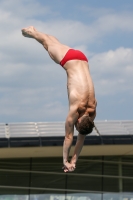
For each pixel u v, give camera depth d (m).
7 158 49.53
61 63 21.70
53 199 49.44
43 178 49.69
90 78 21.12
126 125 48.59
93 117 20.97
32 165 49.75
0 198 48.91
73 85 20.88
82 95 20.64
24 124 47.84
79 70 21.20
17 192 49.22
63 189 49.69
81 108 20.59
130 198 50.09
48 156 49.53
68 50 21.88
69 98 20.83
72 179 49.88
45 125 47.97
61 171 49.84
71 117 20.67
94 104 20.86
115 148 47.16
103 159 50.38
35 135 45.22
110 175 50.19
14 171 49.44
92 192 49.81
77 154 21.44
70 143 21.03
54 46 22.38
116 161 50.53
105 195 49.97
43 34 23.38
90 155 50.06
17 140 44.53
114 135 45.69
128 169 50.56
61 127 47.69
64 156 21.27
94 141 45.25
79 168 50.06
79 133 21.02
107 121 49.22
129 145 45.88
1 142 44.22
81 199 49.69
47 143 44.72
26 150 46.12
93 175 50.06
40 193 49.41
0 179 49.19
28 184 49.44
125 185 50.28
